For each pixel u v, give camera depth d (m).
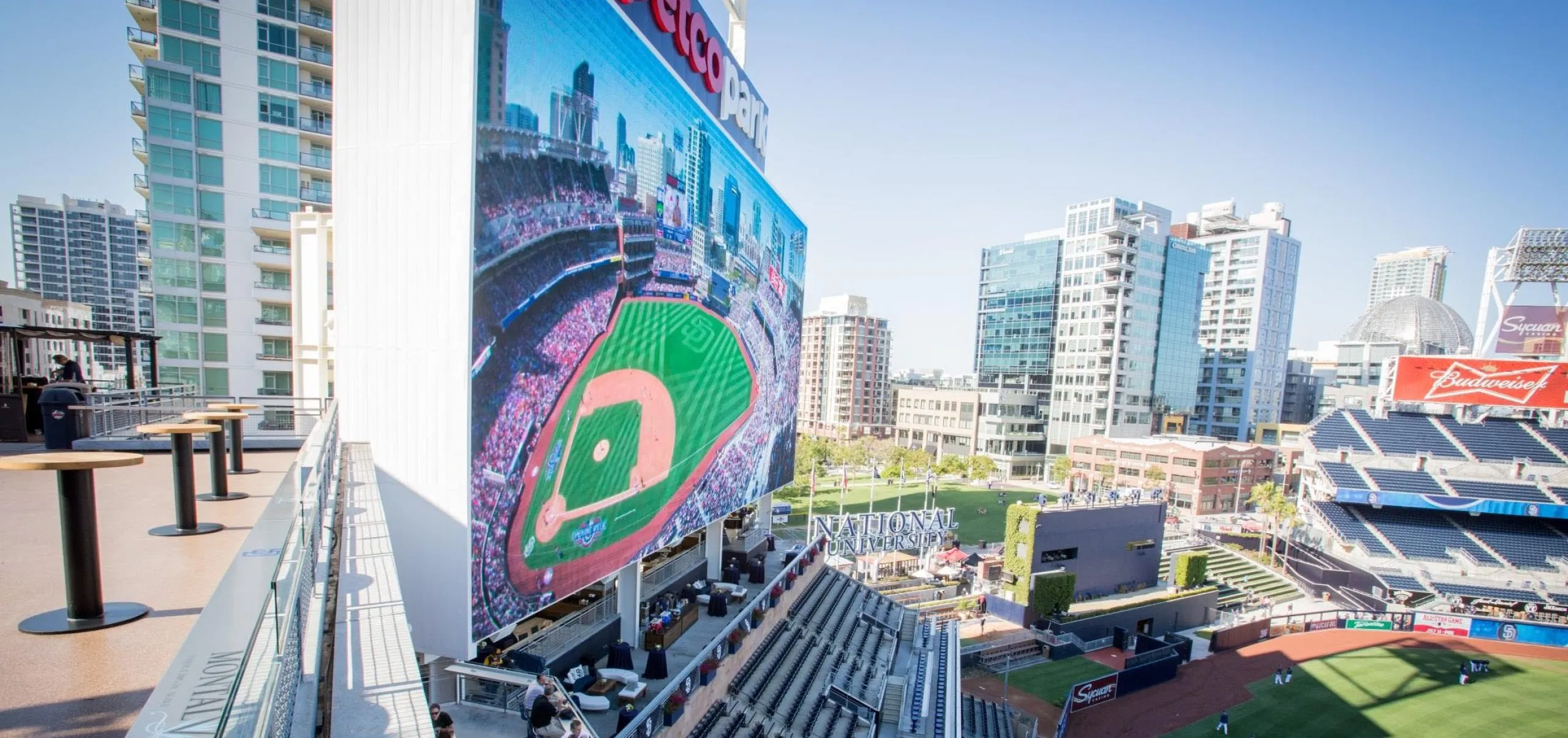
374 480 17.28
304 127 57.84
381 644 10.00
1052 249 160.88
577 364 22.91
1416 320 178.75
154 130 52.50
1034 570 61.31
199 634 4.69
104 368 67.62
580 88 22.11
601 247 23.80
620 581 28.16
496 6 18.25
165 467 18.61
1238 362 171.75
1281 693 53.31
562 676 23.92
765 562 44.88
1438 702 52.69
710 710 25.91
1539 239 87.69
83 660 7.09
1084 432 147.25
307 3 57.53
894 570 70.00
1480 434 88.19
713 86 35.09
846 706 32.56
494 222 18.69
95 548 8.02
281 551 6.05
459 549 18.58
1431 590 73.69
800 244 46.88
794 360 47.41
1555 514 75.94
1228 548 89.69
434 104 17.97
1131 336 143.88
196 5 53.62
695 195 30.73
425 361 18.45
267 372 56.91
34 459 7.25
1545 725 49.88
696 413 32.41
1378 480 85.94
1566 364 81.69
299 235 30.95
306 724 6.95
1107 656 58.44
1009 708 46.59
